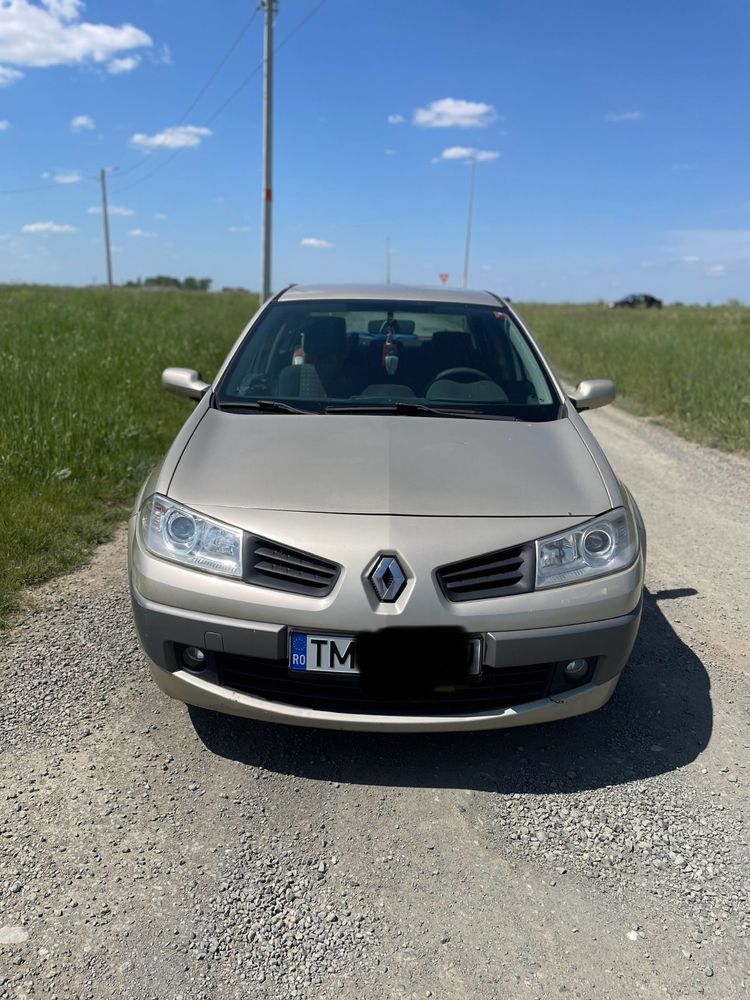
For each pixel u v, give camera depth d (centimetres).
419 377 375
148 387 882
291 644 252
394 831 247
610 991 193
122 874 224
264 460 294
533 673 264
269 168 1952
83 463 579
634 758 288
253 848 237
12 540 439
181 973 194
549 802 263
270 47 1900
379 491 274
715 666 360
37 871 223
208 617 256
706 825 254
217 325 1917
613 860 238
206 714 303
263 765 275
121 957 197
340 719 254
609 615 263
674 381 1192
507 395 368
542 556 261
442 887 225
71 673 326
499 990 192
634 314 3859
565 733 303
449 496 274
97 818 245
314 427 323
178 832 241
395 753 286
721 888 228
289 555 257
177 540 268
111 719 297
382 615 247
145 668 333
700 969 200
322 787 266
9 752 274
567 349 1719
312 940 205
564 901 221
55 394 737
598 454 319
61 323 1591
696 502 646
